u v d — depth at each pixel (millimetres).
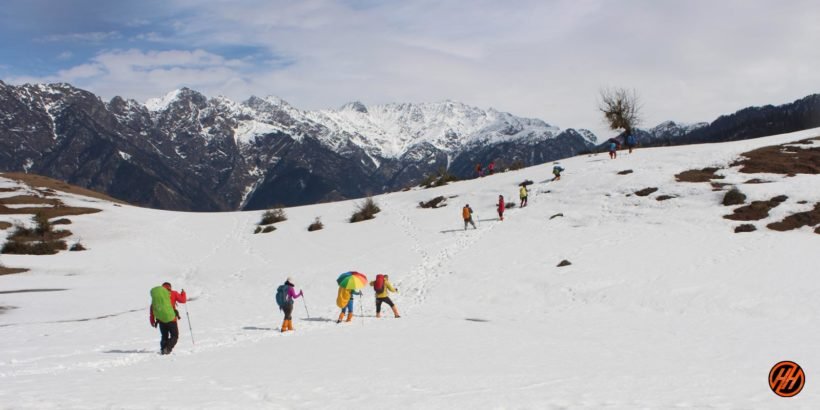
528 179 55969
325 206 67500
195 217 69938
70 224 62062
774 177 41250
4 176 88688
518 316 23078
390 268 35750
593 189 46719
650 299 23531
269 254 46312
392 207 59219
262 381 11211
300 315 25531
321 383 10906
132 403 8875
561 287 26641
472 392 9984
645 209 39781
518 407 8828
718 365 13305
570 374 11938
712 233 32656
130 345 19312
